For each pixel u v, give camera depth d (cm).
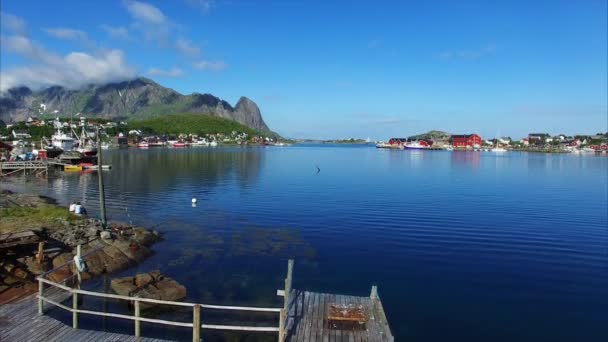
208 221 4169
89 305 2011
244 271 2692
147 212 4603
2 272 2180
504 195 6006
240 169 10325
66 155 10288
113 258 2681
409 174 9381
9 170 8806
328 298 1983
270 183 7381
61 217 3519
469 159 16088
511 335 1900
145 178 8044
